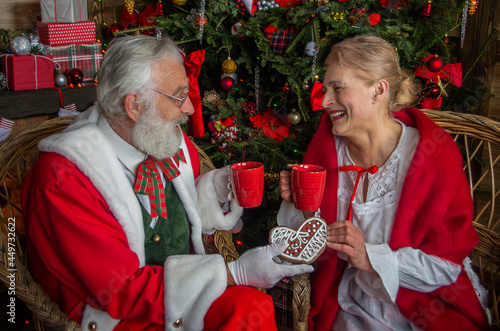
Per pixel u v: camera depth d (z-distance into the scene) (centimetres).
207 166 162
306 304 129
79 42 240
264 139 210
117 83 122
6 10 241
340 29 179
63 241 112
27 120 215
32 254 123
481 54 228
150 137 126
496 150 239
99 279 112
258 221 217
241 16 204
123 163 131
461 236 129
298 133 213
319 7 180
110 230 118
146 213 132
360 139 137
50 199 114
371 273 128
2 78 211
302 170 129
